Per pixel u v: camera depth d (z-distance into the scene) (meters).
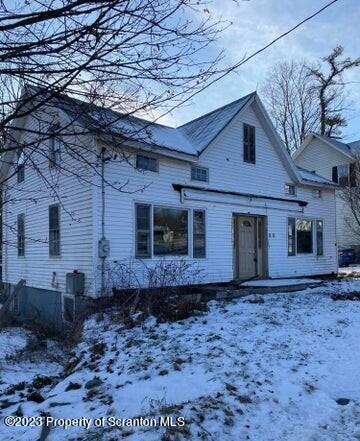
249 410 4.92
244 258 16.31
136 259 12.44
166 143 13.68
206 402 5.00
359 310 10.56
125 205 12.37
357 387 5.62
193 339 7.81
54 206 13.70
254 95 16.55
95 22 3.67
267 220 17.09
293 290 14.46
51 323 13.33
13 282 17.34
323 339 7.79
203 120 17.06
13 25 3.54
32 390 6.70
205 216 14.62
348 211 29.36
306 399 5.24
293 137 40.22
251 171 16.62
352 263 30.06
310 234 19.41
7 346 10.73
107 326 9.30
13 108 4.83
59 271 13.37
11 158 11.29
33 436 4.68
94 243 11.60
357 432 4.43
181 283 12.82
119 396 5.53
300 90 39.84
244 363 6.37
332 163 32.75
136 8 3.74
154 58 4.19
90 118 4.61
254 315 9.88
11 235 17.64
